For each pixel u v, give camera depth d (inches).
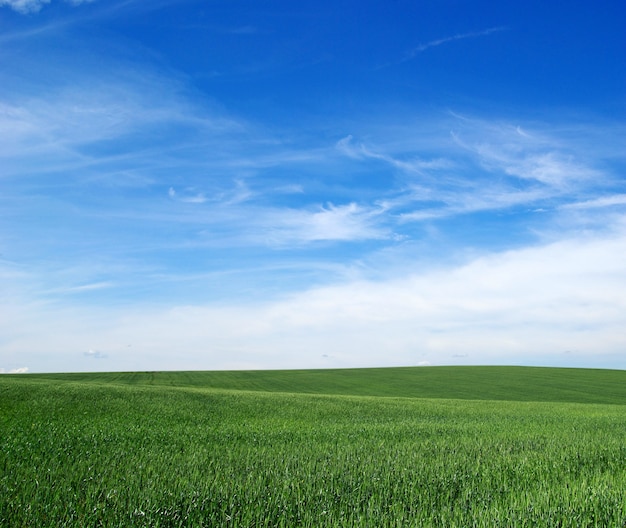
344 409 1075.3
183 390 1412.4
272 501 300.4
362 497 319.9
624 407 1368.1
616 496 316.5
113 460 430.0
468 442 585.6
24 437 551.2
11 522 258.2
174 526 259.0
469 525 267.0
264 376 2906.0
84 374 2940.5
